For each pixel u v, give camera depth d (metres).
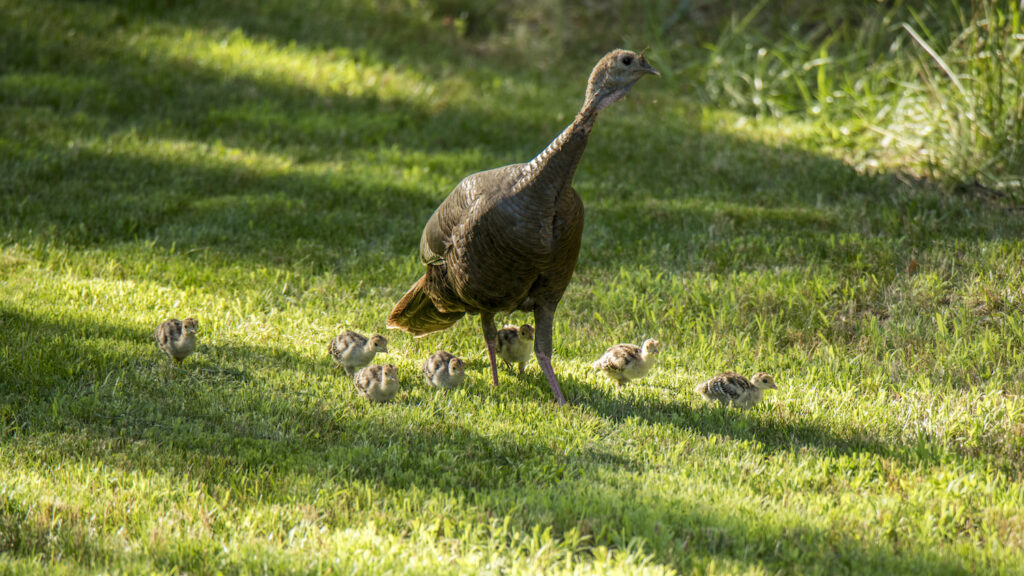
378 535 7.31
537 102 22.28
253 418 9.36
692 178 17.69
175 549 6.99
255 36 24.27
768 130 20.31
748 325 12.33
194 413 9.44
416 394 10.24
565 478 8.35
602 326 12.49
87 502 7.57
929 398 10.31
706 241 14.64
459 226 9.38
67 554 6.92
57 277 12.67
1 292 11.96
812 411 10.04
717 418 9.81
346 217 15.54
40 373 9.88
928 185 16.47
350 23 26.02
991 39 16.94
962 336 11.69
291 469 8.30
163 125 19.34
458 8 27.41
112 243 14.32
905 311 12.41
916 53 20.77
